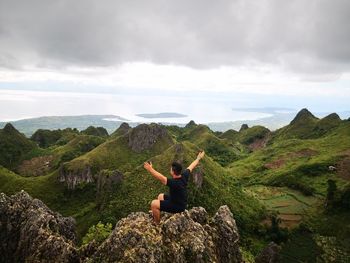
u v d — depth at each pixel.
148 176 181.00
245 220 157.75
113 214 164.50
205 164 188.62
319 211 172.62
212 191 169.38
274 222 152.25
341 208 166.25
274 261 118.75
